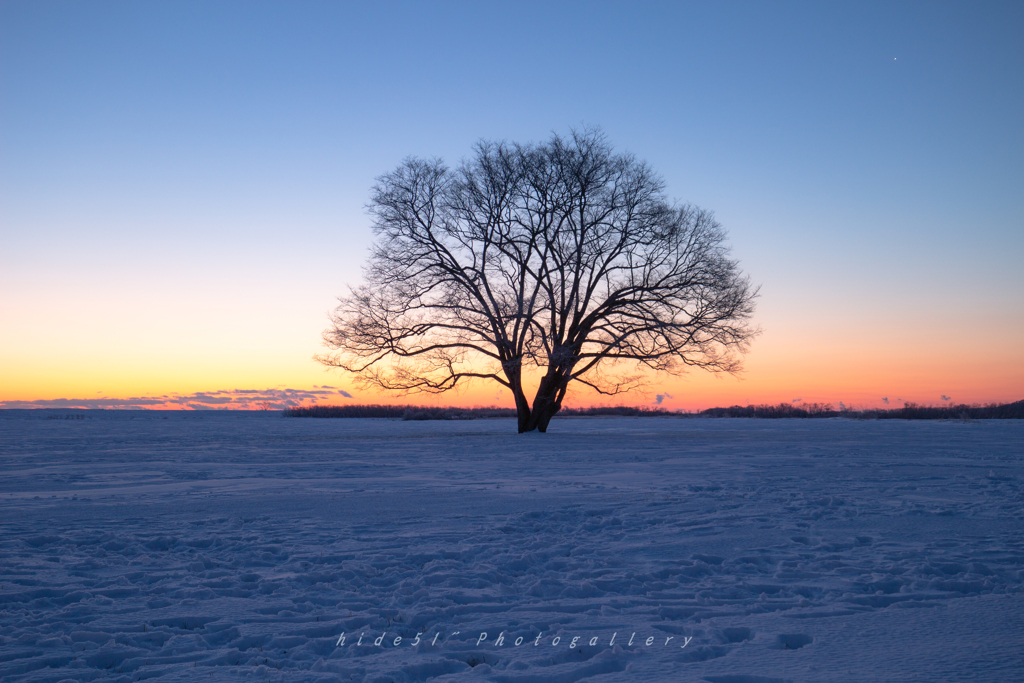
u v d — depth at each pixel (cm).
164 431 4216
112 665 439
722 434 3500
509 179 3372
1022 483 1335
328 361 3381
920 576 636
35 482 1475
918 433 3447
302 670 417
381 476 1586
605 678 393
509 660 435
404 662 427
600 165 3325
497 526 914
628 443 2772
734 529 875
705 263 3266
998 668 398
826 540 802
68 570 684
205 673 410
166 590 611
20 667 424
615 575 656
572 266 3322
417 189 3403
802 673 394
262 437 3456
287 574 662
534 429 3803
